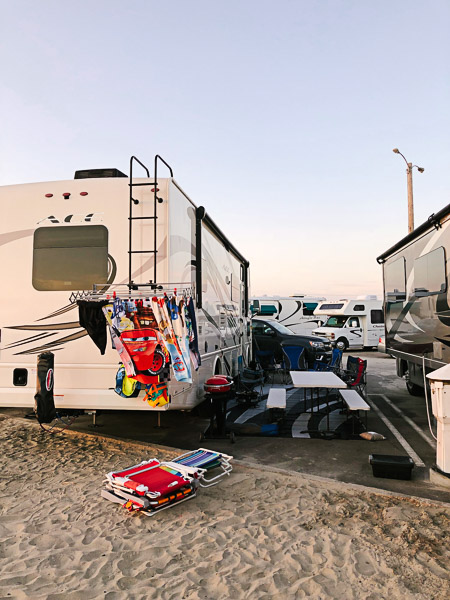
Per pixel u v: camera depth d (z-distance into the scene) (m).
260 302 22.42
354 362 8.45
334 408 8.20
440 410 4.36
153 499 3.63
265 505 3.82
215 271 7.00
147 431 6.51
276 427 6.74
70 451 5.38
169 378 4.72
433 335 6.62
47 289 5.14
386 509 3.72
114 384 4.92
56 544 3.21
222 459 4.62
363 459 5.26
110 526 3.46
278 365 11.95
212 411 6.05
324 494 4.04
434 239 6.58
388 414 7.68
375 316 20.34
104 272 5.04
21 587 2.69
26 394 5.13
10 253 5.24
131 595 2.62
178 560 2.98
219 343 7.28
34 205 5.21
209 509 3.75
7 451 5.39
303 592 2.64
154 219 4.86
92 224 5.08
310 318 22.98
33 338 5.15
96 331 4.89
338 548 3.12
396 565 2.89
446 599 2.55
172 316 4.55
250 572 2.84
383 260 10.43
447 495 4.15
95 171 5.42
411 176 16.22
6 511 3.73
